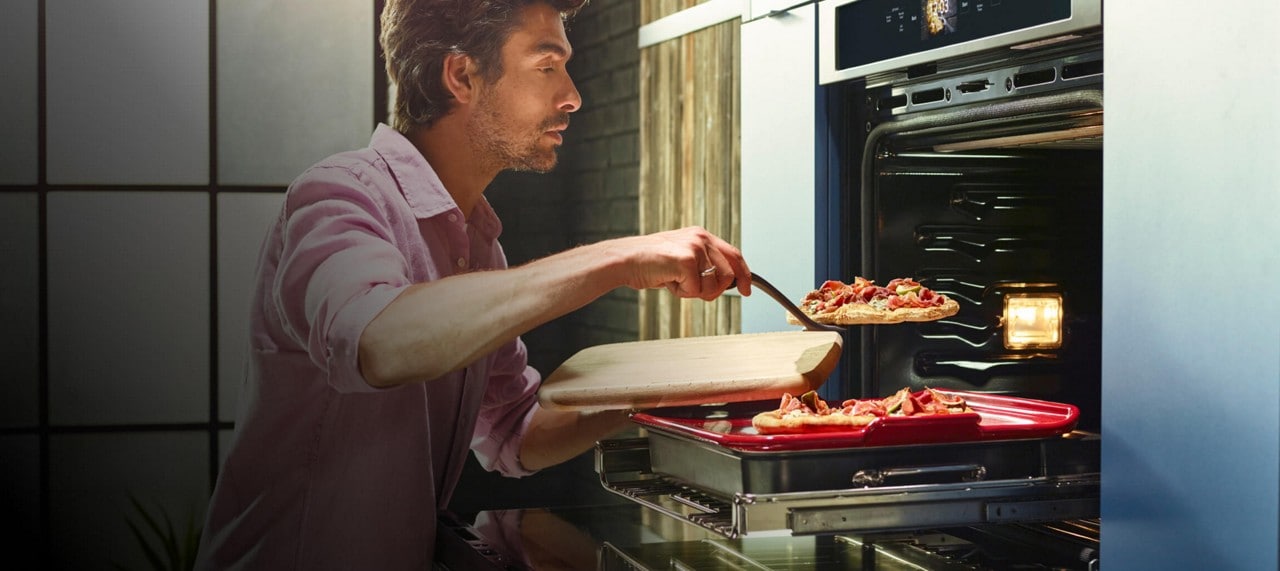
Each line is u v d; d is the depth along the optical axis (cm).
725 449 102
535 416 165
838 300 138
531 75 149
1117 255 98
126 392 263
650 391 122
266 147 265
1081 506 103
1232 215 86
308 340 122
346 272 116
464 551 133
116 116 260
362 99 267
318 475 139
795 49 158
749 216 173
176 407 264
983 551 126
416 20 147
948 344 149
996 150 149
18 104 257
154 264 263
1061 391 153
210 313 265
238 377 266
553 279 109
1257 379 84
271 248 136
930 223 149
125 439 263
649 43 237
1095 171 154
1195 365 89
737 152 196
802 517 97
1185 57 90
